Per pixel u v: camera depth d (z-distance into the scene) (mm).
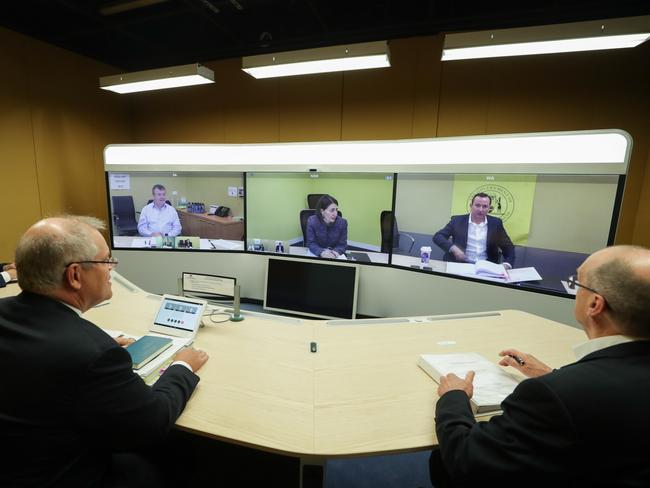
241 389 1090
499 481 667
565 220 2146
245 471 1479
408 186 2701
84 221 938
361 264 2986
